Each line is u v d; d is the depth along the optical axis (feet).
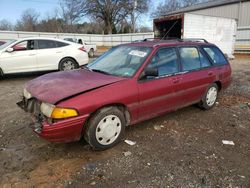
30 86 12.80
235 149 12.51
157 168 10.60
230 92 24.50
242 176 10.18
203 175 10.17
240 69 41.27
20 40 29.60
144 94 12.98
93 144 11.51
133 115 12.86
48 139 10.50
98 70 14.33
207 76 17.15
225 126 15.47
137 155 11.62
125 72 13.32
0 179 9.75
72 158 11.32
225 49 51.83
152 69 13.03
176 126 15.16
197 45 17.21
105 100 11.39
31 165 10.74
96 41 124.88
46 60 30.63
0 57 28.27
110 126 11.91
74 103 10.60
